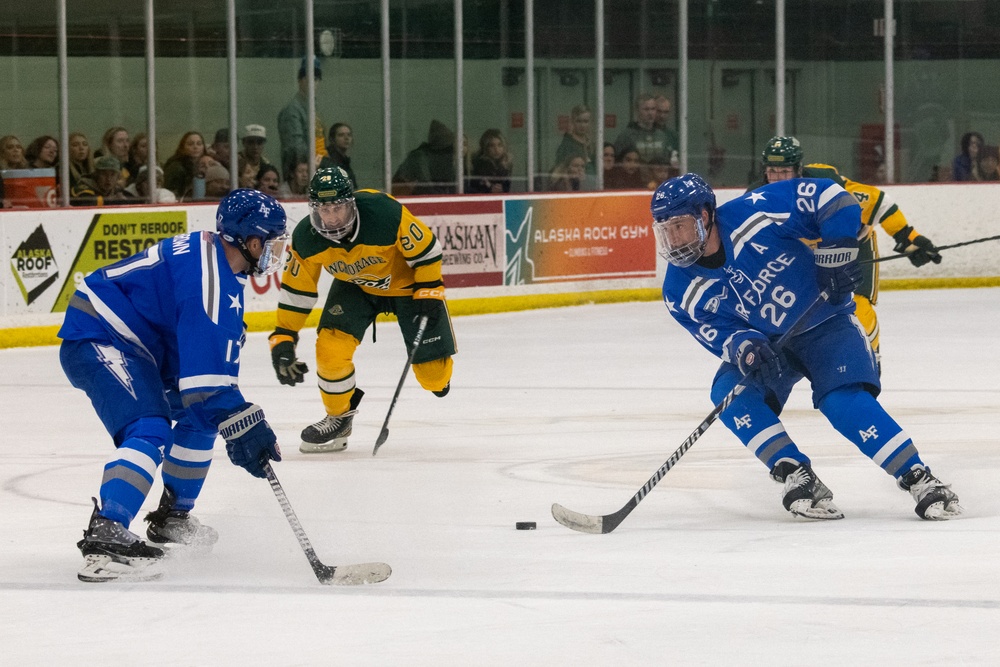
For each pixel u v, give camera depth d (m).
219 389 10.85
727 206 13.12
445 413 21.09
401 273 18.09
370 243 17.50
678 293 13.48
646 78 40.25
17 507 14.34
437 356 18.27
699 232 12.84
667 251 13.00
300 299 17.95
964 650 8.68
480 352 28.50
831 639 8.97
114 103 34.41
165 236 32.28
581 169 39.62
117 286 11.33
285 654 8.87
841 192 12.94
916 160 43.28
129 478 10.97
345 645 9.03
